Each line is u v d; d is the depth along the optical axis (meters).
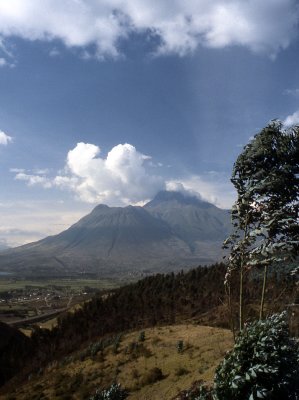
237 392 6.47
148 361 36.47
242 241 9.19
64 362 48.06
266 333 6.65
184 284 78.31
